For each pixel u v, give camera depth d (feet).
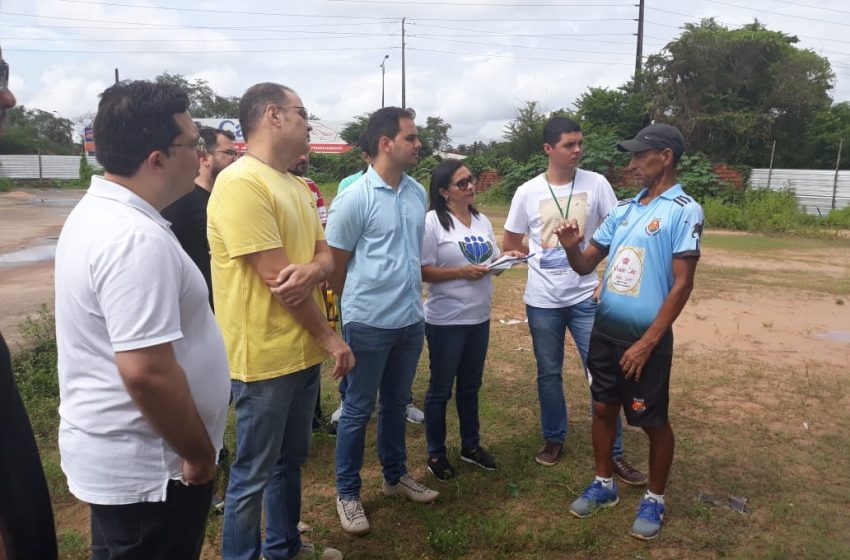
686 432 14.40
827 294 29.99
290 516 9.52
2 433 4.88
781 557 9.86
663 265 9.96
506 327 23.58
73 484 6.03
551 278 12.69
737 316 25.55
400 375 10.98
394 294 10.25
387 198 10.28
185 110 6.12
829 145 88.63
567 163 12.67
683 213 9.75
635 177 10.69
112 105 5.75
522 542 10.27
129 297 5.45
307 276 8.11
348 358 8.80
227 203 7.95
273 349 8.30
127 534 6.12
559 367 13.06
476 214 12.75
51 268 35.45
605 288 10.60
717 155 84.89
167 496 6.08
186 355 6.19
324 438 14.11
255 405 8.41
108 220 5.61
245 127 8.41
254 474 8.59
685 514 11.12
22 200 93.71
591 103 93.45
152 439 5.97
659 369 10.17
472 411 12.71
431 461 12.41
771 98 84.02
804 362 19.57
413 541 10.45
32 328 19.54
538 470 12.73
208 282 11.44
